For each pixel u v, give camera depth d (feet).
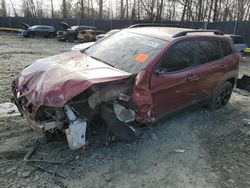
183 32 14.78
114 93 11.25
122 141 13.39
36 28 92.02
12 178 10.49
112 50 14.60
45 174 10.85
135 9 124.26
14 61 36.17
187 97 14.98
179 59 14.05
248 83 25.79
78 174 11.02
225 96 19.62
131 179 11.08
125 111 11.67
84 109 10.85
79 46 31.99
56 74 11.39
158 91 12.75
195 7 109.70
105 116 11.34
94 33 77.82
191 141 14.60
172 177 11.46
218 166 12.59
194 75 14.79
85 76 11.06
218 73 17.13
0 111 16.48
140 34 15.19
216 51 17.21
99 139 12.87
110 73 11.73
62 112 10.61
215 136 15.51
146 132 14.84
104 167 11.60
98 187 10.47
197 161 12.80
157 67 12.72
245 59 56.03
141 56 13.17
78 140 10.81
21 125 14.58
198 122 17.07
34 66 12.87
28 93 11.23
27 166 11.21
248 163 13.05
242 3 107.14
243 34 67.46
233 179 11.73
